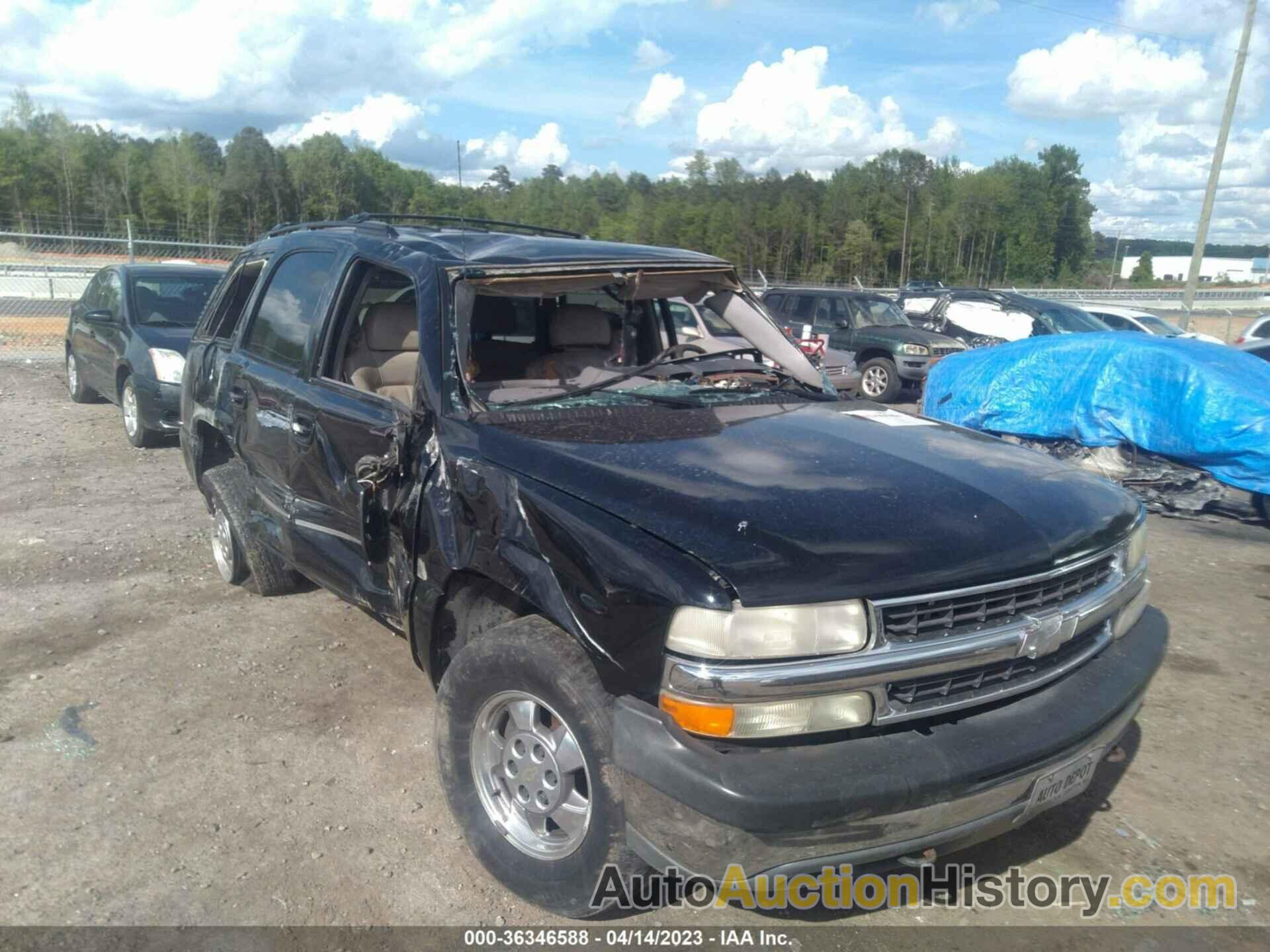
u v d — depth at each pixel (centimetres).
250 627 507
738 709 239
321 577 430
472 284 365
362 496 345
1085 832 353
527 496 290
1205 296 5159
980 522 278
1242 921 307
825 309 1647
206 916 295
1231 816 365
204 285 1025
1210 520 816
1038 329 1683
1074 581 289
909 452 325
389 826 342
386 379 420
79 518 689
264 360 463
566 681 272
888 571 253
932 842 261
